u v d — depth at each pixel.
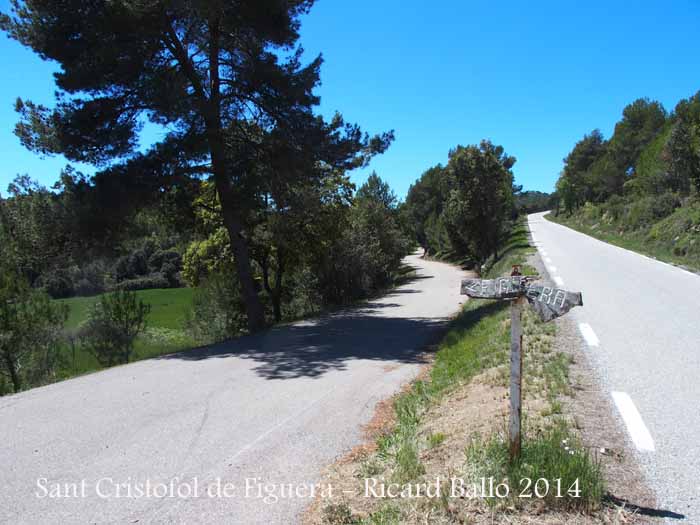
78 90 13.78
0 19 13.42
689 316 9.14
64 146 13.76
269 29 15.04
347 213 25.95
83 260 15.34
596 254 22.33
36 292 15.02
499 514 3.35
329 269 24.34
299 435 5.82
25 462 5.25
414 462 4.41
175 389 8.05
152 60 14.39
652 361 6.48
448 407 6.00
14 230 15.25
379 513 3.73
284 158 14.98
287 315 26.25
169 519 4.05
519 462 3.65
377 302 20.62
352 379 8.34
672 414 4.75
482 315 11.88
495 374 6.39
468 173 25.22
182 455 5.32
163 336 27.17
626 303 10.59
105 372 9.71
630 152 62.03
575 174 77.94
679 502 3.34
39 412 7.04
